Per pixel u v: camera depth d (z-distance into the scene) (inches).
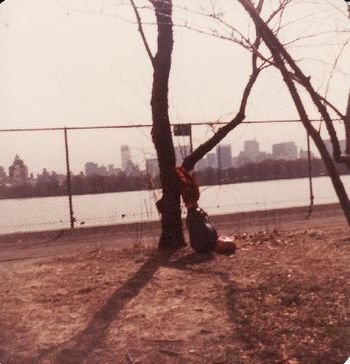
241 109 356.5
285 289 235.0
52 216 550.0
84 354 177.2
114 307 223.3
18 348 183.8
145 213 461.7
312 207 555.8
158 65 344.5
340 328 186.7
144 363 168.7
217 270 277.1
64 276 282.5
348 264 278.2
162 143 347.6
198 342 183.2
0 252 384.2
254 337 183.6
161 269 285.4
